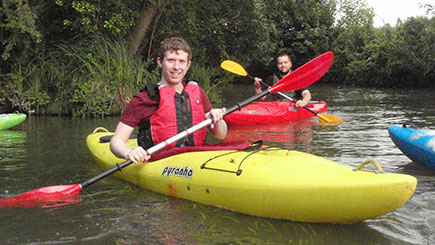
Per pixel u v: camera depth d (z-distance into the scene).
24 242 2.34
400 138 3.96
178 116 3.18
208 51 11.68
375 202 2.30
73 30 9.43
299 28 20.39
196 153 3.08
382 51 16.44
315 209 2.44
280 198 2.51
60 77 8.44
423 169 3.72
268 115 6.61
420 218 2.62
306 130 5.91
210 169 2.87
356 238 2.34
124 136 3.08
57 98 8.35
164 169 3.16
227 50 12.10
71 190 3.04
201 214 2.71
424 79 16.16
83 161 4.20
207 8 10.69
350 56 18.36
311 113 7.40
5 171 3.83
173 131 3.18
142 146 3.23
